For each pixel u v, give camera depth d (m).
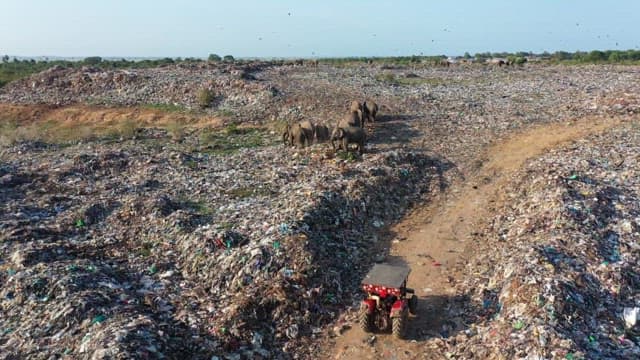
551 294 12.91
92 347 11.70
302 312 14.24
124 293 14.74
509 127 32.75
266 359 12.78
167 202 21.30
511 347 11.56
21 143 35.41
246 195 22.89
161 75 54.94
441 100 41.25
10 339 12.82
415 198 22.88
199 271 16.41
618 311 13.09
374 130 33.31
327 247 17.20
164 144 34.47
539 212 18.69
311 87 47.88
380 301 13.38
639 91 38.12
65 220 20.53
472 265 16.69
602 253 15.49
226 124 39.31
